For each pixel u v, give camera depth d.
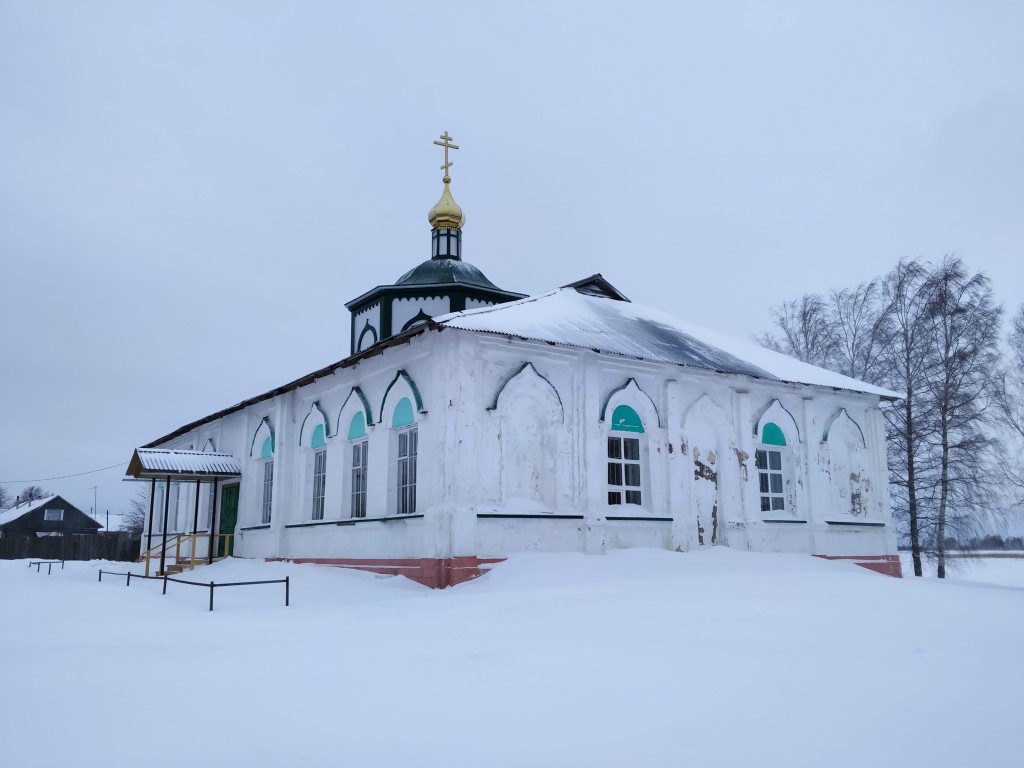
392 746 3.83
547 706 4.54
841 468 19.81
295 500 19.58
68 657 6.21
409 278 25.59
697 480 16.89
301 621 8.55
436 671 5.49
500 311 16.00
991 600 10.39
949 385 26.95
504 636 6.96
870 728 4.11
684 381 17.12
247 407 22.11
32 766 3.58
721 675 5.31
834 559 18.77
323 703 4.64
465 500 13.59
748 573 12.95
